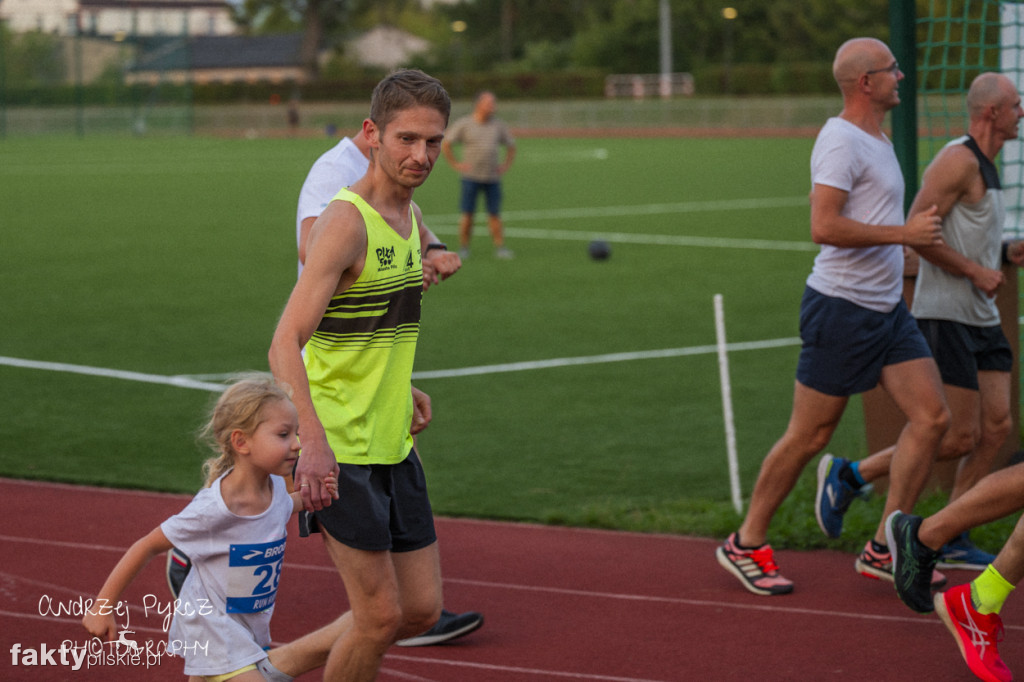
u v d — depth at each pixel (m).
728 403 8.08
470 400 11.44
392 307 4.39
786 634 6.01
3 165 48.69
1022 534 5.13
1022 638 5.93
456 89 90.06
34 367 12.81
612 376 12.38
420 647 5.86
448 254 5.27
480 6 120.19
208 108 86.31
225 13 134.38
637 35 100.88
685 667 5.61
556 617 6.28
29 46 75.75
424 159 4.26
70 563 7.05
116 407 11.18
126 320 15.49
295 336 4.12
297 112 81.88
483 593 6.66
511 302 16.77
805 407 6.44
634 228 26.23
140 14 77.94
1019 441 8.92
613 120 79.31
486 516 8.13
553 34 118.06
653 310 16.08
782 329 14.76
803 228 25.94
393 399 4.49
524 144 64.69
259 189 37.69
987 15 9.39
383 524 4.41
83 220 28.48
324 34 125.25
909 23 7.93
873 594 6.57
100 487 8.77
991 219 6.87
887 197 6.33
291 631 6.11
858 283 6.29
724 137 69.12
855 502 7.88
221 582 4.40
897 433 7.95
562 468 9.27
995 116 6.76
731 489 8.53
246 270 20.22
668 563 7.15
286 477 4.75
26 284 18.58
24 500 8.40
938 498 8.05
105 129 77.56
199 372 12.58
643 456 9.59
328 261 4.20
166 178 42.12
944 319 6.95
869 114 6.39
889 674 5.51
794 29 94.38
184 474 9.09
